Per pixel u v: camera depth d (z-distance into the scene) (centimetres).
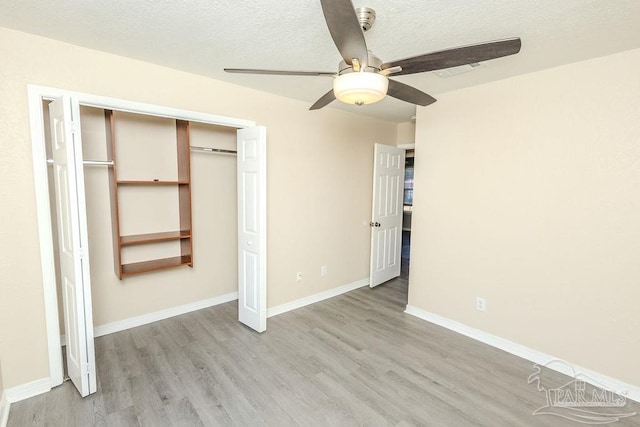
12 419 186
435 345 280
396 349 272
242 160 299
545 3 156
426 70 159
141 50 222
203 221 339
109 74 229
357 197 423
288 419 190
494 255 278
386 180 432
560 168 238
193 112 267
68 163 184
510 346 271
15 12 173
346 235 413
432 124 318
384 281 453
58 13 174
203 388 217
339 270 409
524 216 259
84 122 263
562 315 242
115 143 278
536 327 256
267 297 335
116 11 171
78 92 217
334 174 389
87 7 168
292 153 343
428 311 331
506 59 223
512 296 268
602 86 218
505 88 264
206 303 349
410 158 593
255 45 212
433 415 194
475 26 179
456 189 302
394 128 464
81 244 192
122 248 291
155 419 188
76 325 199
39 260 207
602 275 223
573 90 230
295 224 354
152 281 310
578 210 232
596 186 223
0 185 193
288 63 243
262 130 278
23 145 199
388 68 153
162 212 314
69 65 213
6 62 192
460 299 304
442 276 317
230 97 290
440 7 160
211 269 350
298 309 359
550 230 246
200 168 332
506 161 267
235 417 191
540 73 244
